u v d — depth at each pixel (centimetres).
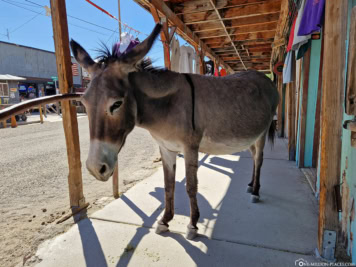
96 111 144
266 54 832
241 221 229
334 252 168
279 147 533
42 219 258
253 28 538
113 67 155
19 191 347
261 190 299
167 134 194
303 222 225
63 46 236
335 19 145
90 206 275
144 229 220
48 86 2788
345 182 184
